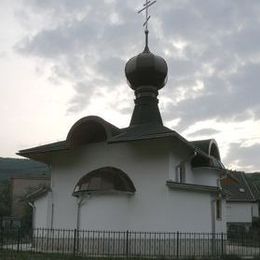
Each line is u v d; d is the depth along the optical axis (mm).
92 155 23047
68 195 23250
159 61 25469
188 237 20844
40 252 20141
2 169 97188
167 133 19703
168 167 20828
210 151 25281
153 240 20359
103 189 20594
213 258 19375
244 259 19141
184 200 21234
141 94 25562
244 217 55406
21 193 67375
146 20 27172
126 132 22609
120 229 20547
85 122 21484
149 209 20844
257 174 74938
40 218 24328
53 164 24203
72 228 22547
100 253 20156
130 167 21797
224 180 31688
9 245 23672
